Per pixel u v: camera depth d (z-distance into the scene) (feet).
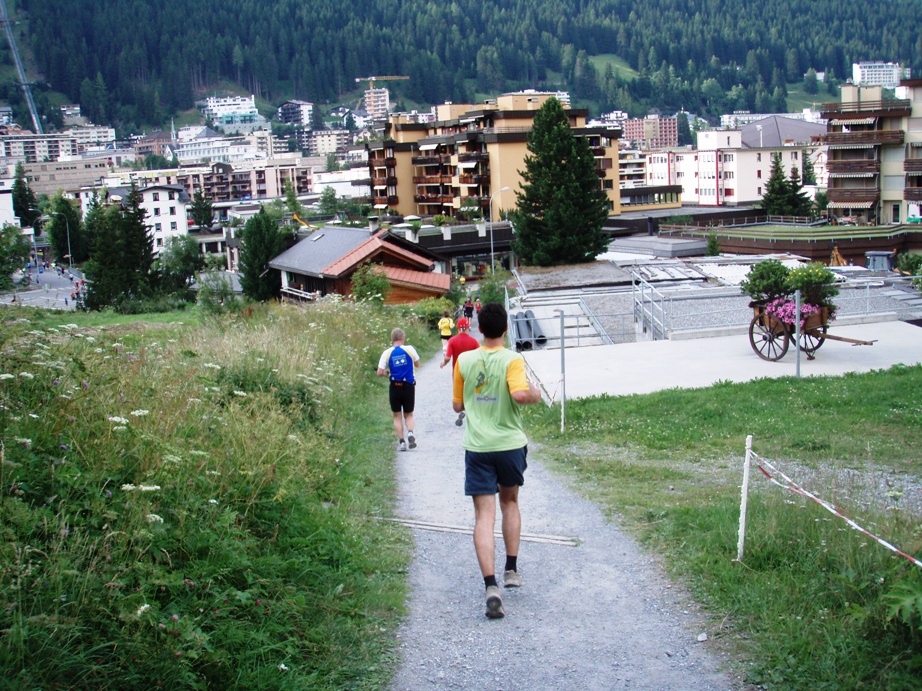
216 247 416.67
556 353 67.82
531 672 18.40
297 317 75.92
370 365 65.31
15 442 19.20
